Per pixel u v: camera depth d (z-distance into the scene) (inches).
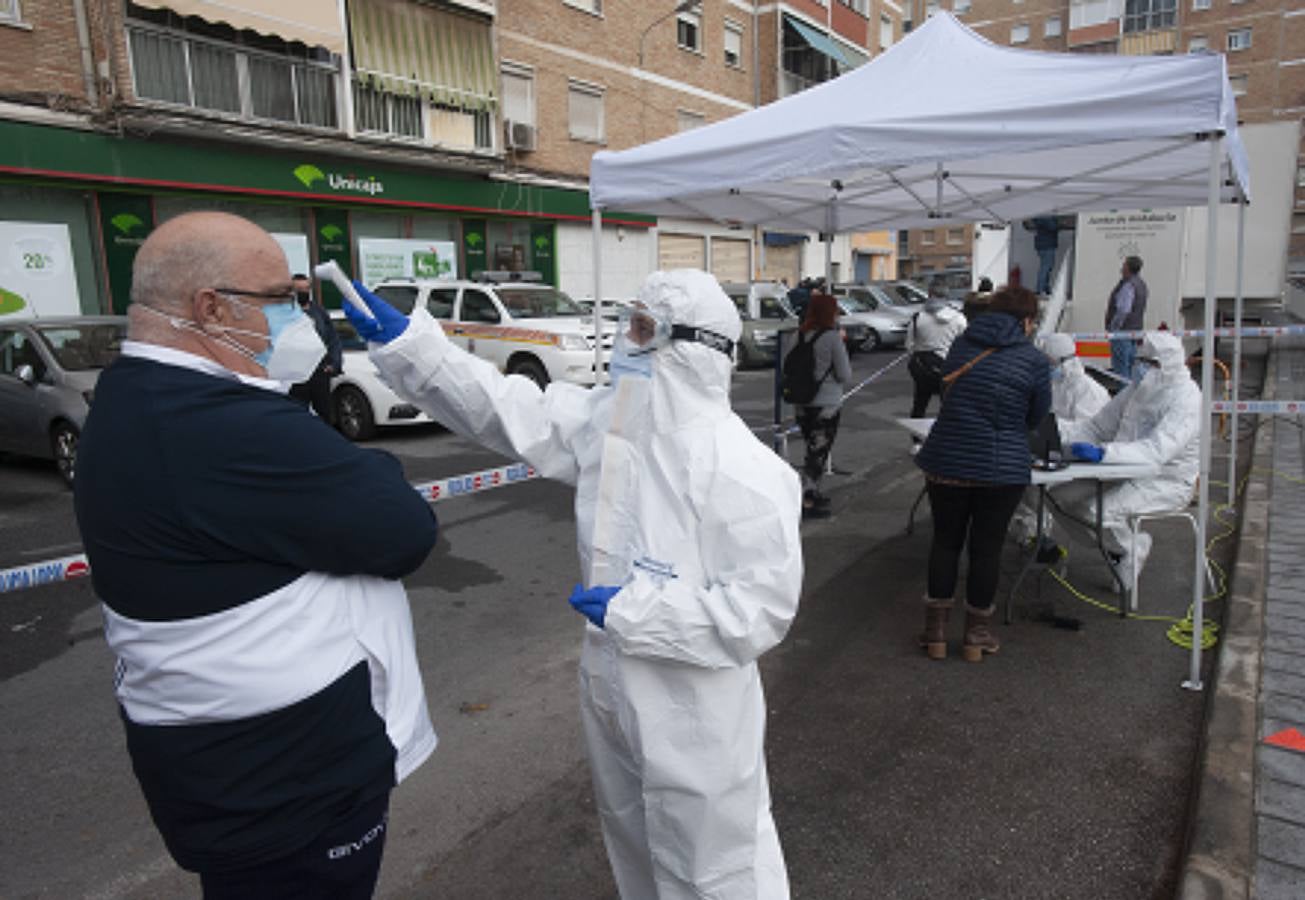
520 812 108.4
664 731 62.7
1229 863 89.5
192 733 50.4
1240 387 438.6
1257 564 176.6
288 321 55.4
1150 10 1790.1
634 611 58.1
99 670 151.8
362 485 51.6
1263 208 454.9
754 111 189.5
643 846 72.1
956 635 160.2
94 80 449.7
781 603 58.6
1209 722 117.7
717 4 880.9
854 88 174.6
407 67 597.9
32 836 104.6
